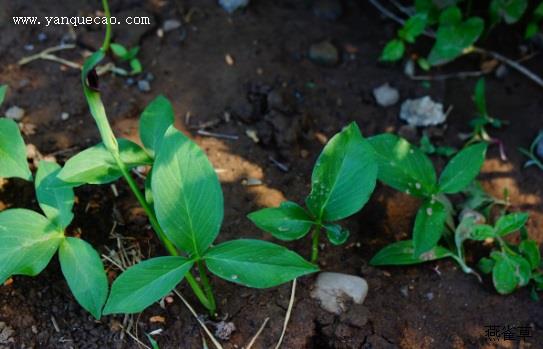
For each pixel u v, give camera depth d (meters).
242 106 0.91
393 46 0.93
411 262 0.83
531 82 0.94
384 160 0.81
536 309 0.83
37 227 0.77
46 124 0.90
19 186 0.86
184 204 0.75
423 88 0.94
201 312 0.81
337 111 0.92
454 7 0.92
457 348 0.81
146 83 0.92
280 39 0.96
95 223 0.85
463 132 0.91
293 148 0.90
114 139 0.77
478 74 0.95
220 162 0.88
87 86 0.74
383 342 0.81
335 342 0.81
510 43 0.97
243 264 0.74
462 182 0.81
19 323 0.80
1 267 0.75
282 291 0.82
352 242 0.85
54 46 0.95
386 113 0.93
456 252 0.84
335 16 0.98
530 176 0.89
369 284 0.83
